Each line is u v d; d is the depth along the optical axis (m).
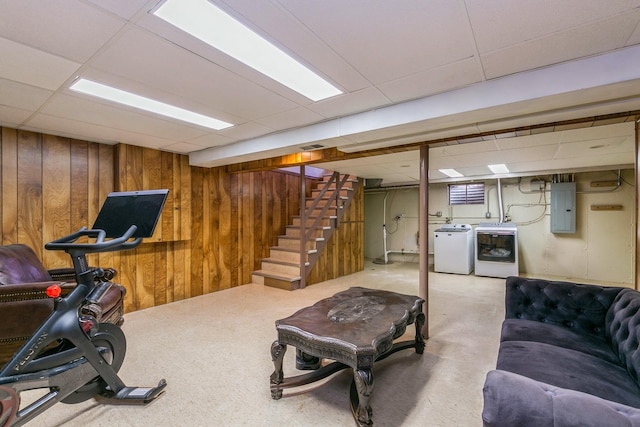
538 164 4.70
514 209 6.30
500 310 3.95
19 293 1.93
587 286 2.24
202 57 1.73
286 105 2.48
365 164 4.89
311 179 6.96
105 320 2.45
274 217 5.98
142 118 2.76
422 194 3.13
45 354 1.87
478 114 2.19
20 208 3.03
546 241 6.00
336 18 1.39
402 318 2.18
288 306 4.11
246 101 2.40
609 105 1.96
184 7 1.31
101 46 1.61
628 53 1.65
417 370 2.43
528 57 1.75
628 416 0.89
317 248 5.52
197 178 4.60
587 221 5.64
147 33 1.50
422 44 1.61
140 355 2.68
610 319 1.97
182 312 3.85
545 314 2.32
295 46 1.62
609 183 5.45
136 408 1.94
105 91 2.18
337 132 2.81
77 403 1.90
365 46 1.63
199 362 2.56
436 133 2.68
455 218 7.03
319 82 2.07
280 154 3.63
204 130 3.17
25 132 3.08
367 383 1.67
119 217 2.04
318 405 1.99
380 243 8.18
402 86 2.13
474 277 6.00
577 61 1.78
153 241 3.96
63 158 3.33
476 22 1.42
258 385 2.22
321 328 1.97
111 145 3.72
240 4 1.29
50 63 1.78
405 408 1.94
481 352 2.75
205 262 4.73
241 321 3.53
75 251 1.74
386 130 2.61
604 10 1.33
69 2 1.26
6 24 1.41
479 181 6.74
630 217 5.31
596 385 1.46
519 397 1.00
